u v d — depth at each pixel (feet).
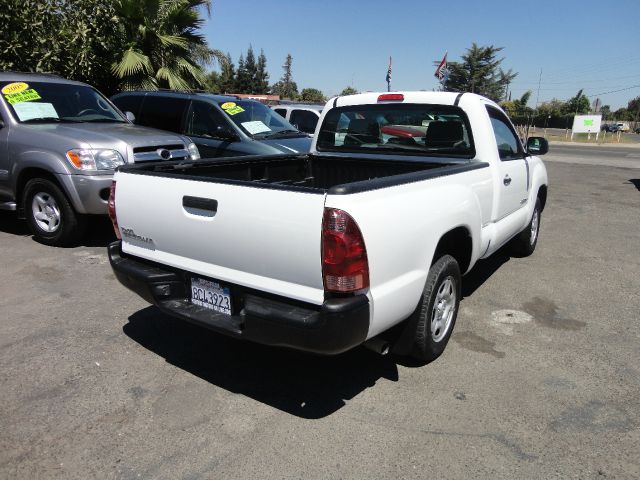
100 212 19.20
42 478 8.29
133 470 8.50
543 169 20.80
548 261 20.77
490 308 15.67
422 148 15.46
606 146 118.42
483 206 13.74
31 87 22.07
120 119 24.34
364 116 16.40
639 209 32.73
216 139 26.43
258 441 9.26
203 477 8.36
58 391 10.64
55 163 18.80
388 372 11.74
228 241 9.70
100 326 13.62
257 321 9.22
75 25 36.19
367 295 9.05
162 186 10.64
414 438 9.41
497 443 9.30
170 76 43.19
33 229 20.45
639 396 10.90
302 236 8.70
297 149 26.03
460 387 11.14
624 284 18.13
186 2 44.75
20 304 14.79
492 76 243.60
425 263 10.56
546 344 13.28
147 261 11.54
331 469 8.58
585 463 8.82
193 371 11.62
